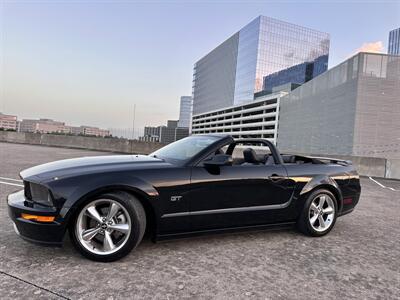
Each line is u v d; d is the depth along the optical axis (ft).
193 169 11.27
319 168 14.46
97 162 11.30
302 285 9.12
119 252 9.89
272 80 339.77
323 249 12.33
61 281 8.47
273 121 276.21
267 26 333.42
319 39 365.61
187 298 7.98
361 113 105.91
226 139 12.60
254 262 10.61
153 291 8.23
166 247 11.54
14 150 51.85
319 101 131.03
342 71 115.65
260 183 12.42
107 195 9.84
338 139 115.03
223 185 11.59
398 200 24.93
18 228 9.57
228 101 396.78
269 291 8.63
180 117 643.86
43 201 9.61
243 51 361.10
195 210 11.11
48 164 11.39
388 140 106.52
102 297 7.77
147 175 10.42
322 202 14.14
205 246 11.90
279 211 12.96
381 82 106.42
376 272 10.36
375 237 14.32
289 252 11.78
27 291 7.84
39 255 10.13
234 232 12.19
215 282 8.95
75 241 9.68
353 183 15.30
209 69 467.11
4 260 9.62
